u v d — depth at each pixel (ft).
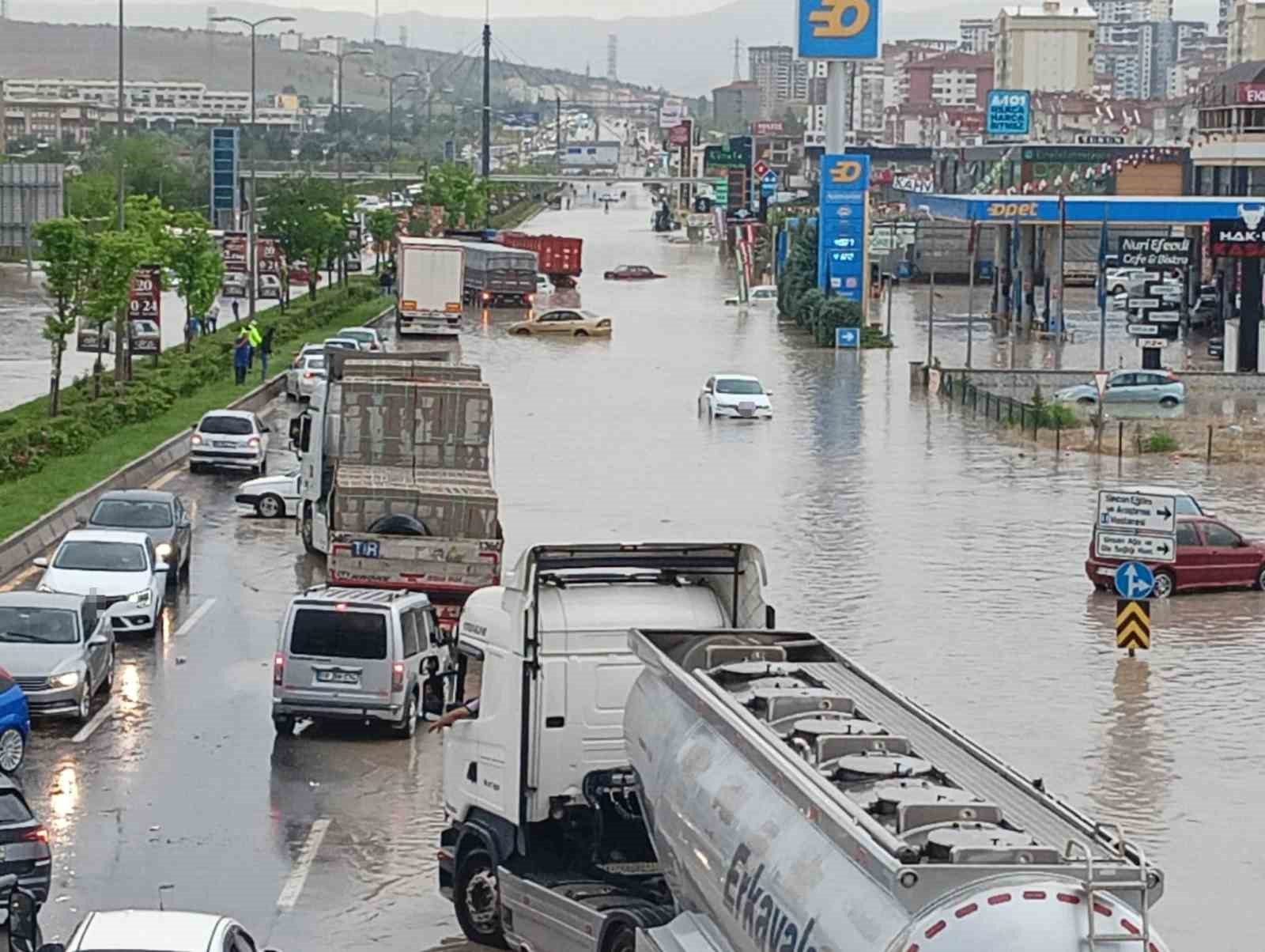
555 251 617.62
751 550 86.07
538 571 85.71
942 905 52.54
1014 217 455.63
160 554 163.43
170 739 125.70
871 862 54.70
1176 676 149.07
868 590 179.42
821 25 508.12
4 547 178.81
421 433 174.60
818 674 73.67
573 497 227.40
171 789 114.11
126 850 102.17
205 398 315.17
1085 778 120.98
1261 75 500.74
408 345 422.00
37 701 126.21
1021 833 56.18
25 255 638.53
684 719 71.26
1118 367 403.95
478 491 160.04
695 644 77.05
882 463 263.49
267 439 262.67
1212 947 92.02
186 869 99.19
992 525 215.92
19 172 579.48
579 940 78.48
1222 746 129.29
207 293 379.76
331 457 187.52
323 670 125.18
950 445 283.79
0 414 278.46
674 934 68.95
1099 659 154.20
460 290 445.78
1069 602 176.35
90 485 218.38
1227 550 185.68
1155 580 182.29
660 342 444.55
